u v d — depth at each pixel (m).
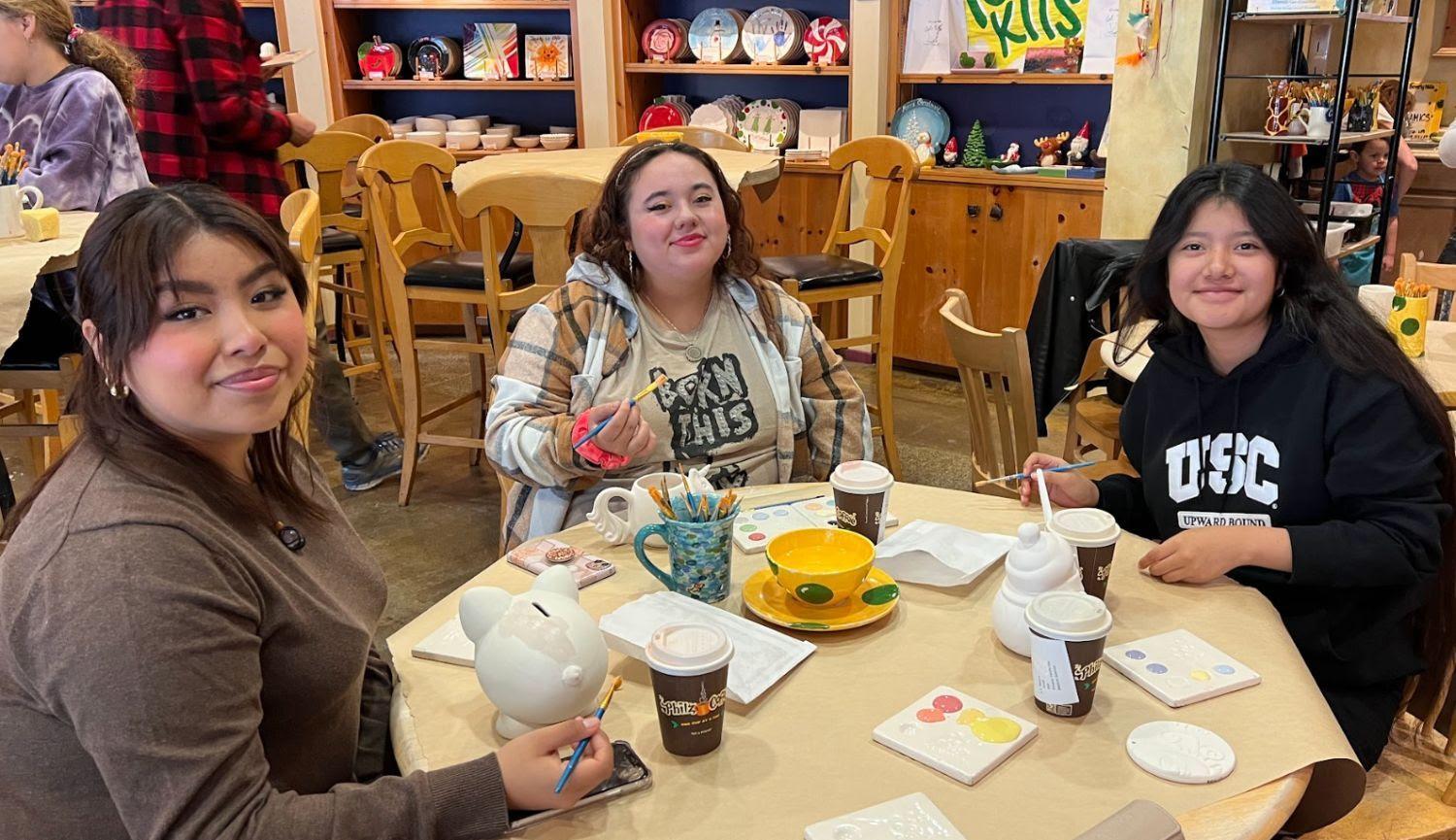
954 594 1.33
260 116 3.31
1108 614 1.04
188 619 0.86
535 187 2.86
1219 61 3.50
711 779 0.98
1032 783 0.96
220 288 0.92
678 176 1.81
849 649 1.19
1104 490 1.67
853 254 4.74
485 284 3.09
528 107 5.41
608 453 1.60
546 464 1.74
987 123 4.68
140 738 0.83
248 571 0.95
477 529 3.30
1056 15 4.28
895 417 4.30
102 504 0.88
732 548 1.41
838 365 2.05
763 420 1.94
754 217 4.90
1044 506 1.32
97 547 0.86
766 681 1.11
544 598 1.04
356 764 1.18
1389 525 1.40
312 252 2.31
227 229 0.93
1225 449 1.55
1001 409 1.89
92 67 2.78
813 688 1.12
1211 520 1.55
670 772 0.99
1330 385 1.46
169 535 0.88
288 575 1.03
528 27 5.22
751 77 5.03
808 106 4.94
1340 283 1.49
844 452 2.01
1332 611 1.47
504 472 1.84
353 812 0.90
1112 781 0.96
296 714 1.02
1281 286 1.51
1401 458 1.41
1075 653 1.01
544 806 0.93
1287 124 3.62
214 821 0.85
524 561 1.42
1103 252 3.38
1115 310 3.39
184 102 3.23
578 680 1.00
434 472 3.76
